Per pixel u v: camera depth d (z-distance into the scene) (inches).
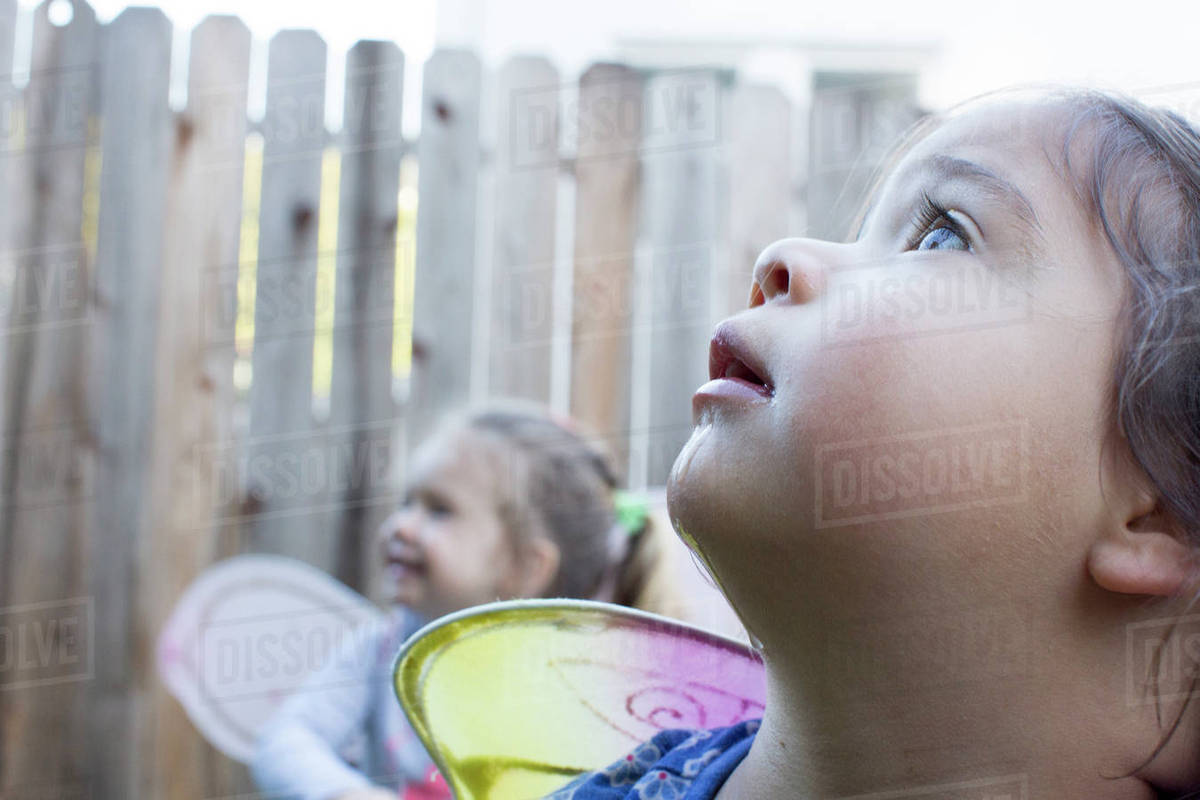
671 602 76.0
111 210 108.1
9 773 101.0
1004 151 22.0
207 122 109.4
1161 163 22.2
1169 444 20.4
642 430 107.0
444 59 111.1
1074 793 20.2
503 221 109.3
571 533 79.4
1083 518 20.0
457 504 80.0
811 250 22.0
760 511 19.8
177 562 104.8
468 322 109.3
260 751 77.9
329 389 107.7
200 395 106.9
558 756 27.0
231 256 108.5
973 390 19.9
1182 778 20.6
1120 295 20.8
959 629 19.8
